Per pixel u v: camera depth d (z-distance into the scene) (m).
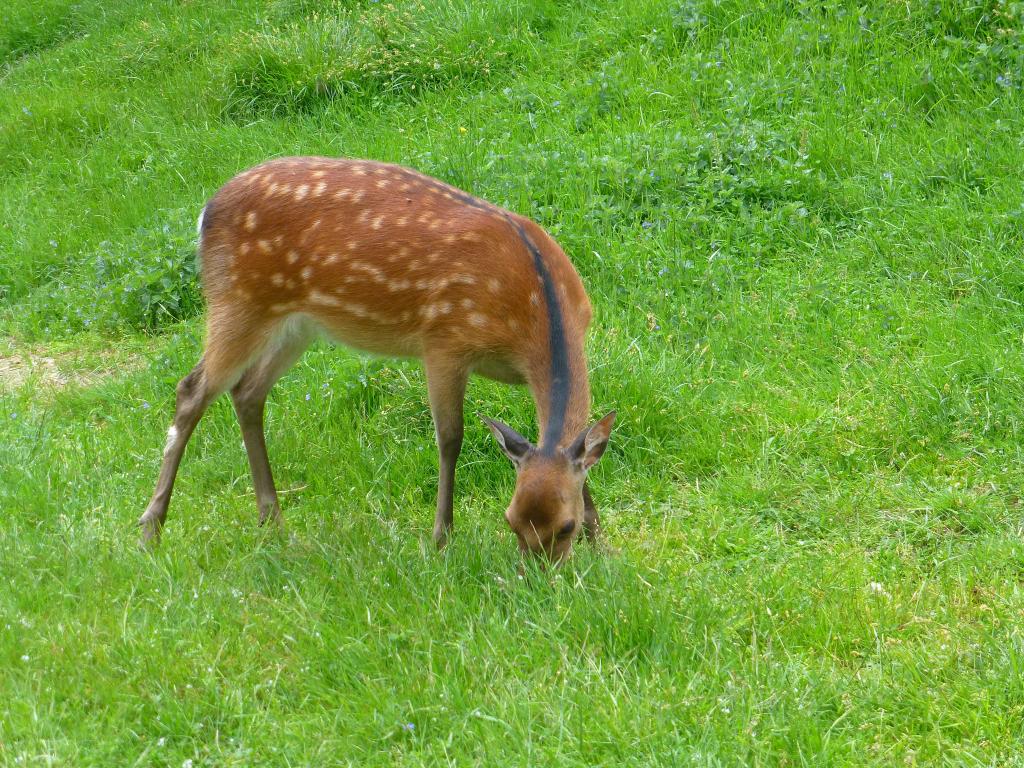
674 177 11.23
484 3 15.21
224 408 9.53
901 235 10.31
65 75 17.23
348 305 7.73
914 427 8.34
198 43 16.66
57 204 13.98
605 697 5.82
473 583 7.06
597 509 8.19
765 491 8.02
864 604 6.65
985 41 12.19
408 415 9.25
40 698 5.97
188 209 12.78
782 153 11.45
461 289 7.44
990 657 6.08
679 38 13.64
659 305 9.93
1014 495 7.73
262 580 7.25
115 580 7.12
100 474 8.84
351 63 14.80
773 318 9.74
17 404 10.26
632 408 8.76
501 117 13.13
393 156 12.70
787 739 5.59
